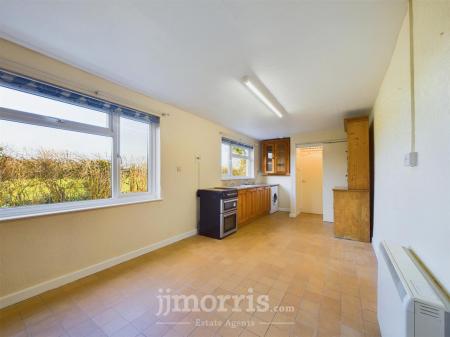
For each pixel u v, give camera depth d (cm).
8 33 162
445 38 87
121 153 274
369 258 276
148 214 295
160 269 241
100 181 252
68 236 211
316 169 606
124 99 260
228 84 252
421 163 113
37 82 189
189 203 370
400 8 134
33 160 197
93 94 229
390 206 195
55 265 201
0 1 129
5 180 181
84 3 131
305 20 145
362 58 192
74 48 182
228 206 374
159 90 271
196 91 273
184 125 358
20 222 180
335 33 159
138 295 190
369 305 177
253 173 625
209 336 144
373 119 335
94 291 196
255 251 299
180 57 194
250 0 128
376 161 301
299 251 300
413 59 127
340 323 156
